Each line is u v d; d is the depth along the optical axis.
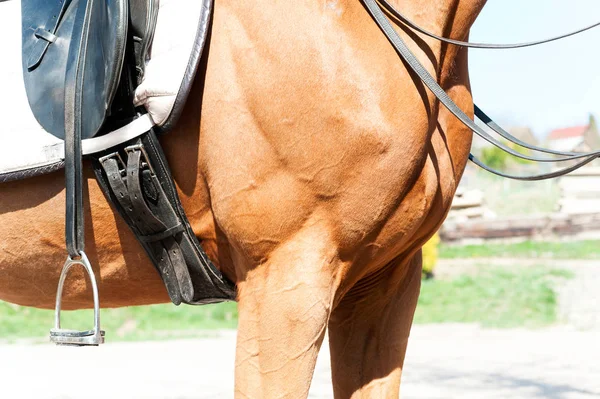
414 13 2.02
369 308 2.27
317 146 1.87
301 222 1.90
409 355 7.33
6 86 2.13
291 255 1.90
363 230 1.90
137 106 2.01
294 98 1.88
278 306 1.90
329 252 1.91
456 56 2.12
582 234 18.64
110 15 1.98
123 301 2.25
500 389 5.60
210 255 2.09
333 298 1.94
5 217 2.12
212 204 1.98
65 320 9.77
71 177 1.99
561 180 20.77
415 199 1.93
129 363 7.03
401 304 2.27
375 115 1.85
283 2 1.93
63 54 2.10
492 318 10.07
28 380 6.15
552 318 9.94
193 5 2.00
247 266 1.97
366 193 1.87
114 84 1.94
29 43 2.16
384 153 1.86
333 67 1.87
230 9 1.98
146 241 2.06
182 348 8.02
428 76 1.90
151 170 2.01
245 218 1.92
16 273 2.19
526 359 7.04
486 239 18.69
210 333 9.30
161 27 2.01
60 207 2.08
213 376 6.29
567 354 7.33
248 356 1.94
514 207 20.81
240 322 1.97
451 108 1.92
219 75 1.94
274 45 1.90
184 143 1.99
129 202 2.01
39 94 2.09
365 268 2.00
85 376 6.32
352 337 2.30
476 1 2.07
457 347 7.88
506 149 2.03
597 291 11.62
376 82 1.87
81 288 2.17
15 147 2.05
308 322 1.88
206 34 1.95
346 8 1.92
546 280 12.66
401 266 2.17
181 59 1.94
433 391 5.54
